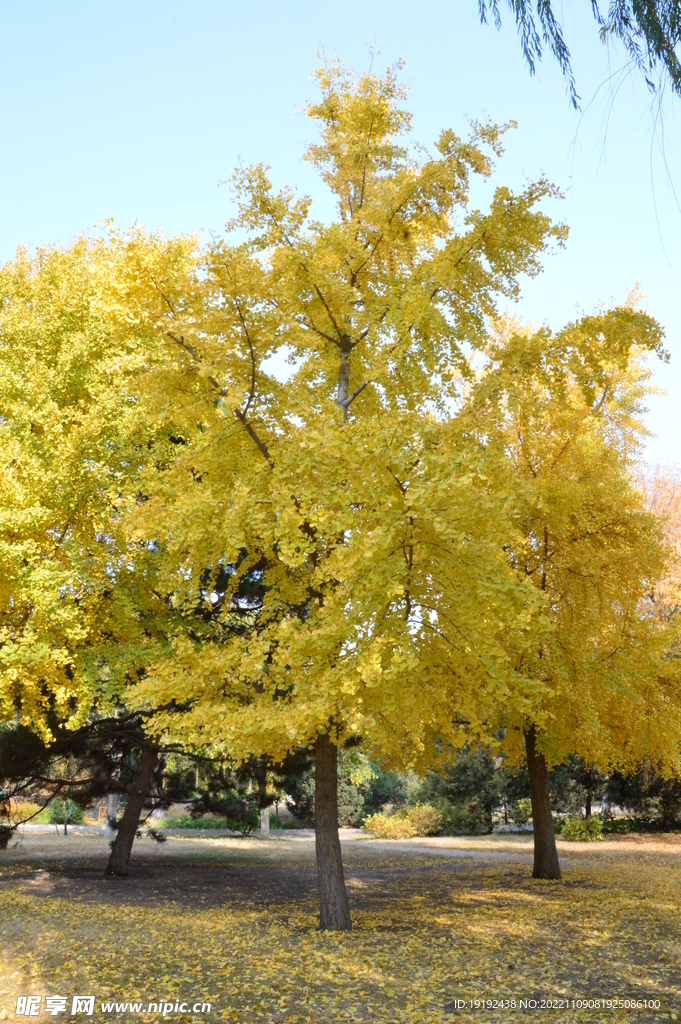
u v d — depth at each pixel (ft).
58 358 38.50
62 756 50.47
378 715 25.23
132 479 36.37
